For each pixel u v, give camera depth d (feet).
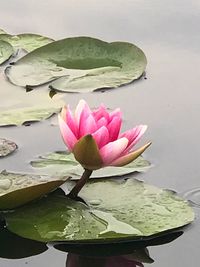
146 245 1.78
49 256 1.74
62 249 1.76
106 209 1.88
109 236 1.75
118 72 3.01
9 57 3.11
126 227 1.79
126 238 1.76
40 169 2.11
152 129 2.47
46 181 1.85
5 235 1.77
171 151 2.29
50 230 1.78
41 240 1.75
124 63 3.08
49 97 2.73
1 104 2.64
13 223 1.81
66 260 1.72
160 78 2.97
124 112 2.62
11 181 1.91
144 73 3.03
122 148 1.83
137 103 2.71
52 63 3.06
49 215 1.84
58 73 2.97
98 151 1.83
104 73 2.99
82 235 1.76
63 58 3.10
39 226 1.79
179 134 2.43
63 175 2.06
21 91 2.78
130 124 2.52
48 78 2.92
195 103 2.71
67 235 1.76
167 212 1.87
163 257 1.73
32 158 2.19
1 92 2.76
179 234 1.81
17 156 2.21
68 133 1.88
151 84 2.91
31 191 1.83
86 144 1.81
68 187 1.99
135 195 1.95
